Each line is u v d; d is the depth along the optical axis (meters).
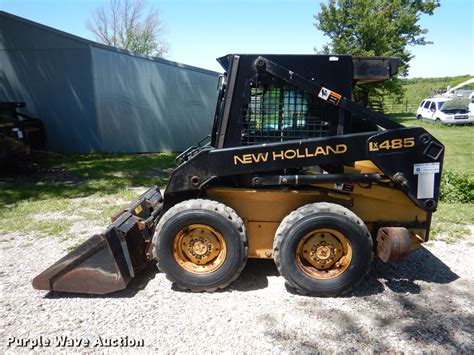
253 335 3.22
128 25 41.44
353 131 4.09
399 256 3.66
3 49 12.80
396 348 3.07
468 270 4.45
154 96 13.28
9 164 9.32
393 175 3.73
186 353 3.01
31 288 3.99
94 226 5.87
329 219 3.60
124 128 13.20
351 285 3.72
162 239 3.74
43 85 12.89
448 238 5.45
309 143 3.69
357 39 27.19
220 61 4.02
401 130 3.67
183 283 3.80
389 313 3.54
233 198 3.96
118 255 3.75
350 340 3.16
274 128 3.85
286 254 3.67
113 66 12.68
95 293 3.79
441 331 3.28
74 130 13.11
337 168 3.99
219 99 4.39
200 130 13.95
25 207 6.77
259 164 3.75
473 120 22.69
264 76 3.75
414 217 3.99
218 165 3.78
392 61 3.73
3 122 9.53
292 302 3.70
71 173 9.76
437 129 21.50
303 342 3.13
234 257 3.73
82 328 3.32
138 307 3.62
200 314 3.51
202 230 3.78
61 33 12.32
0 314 3.53
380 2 26.97
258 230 4.02
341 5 27.09
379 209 3.98
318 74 3.71
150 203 4.78
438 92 37.38
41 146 12.88
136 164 11.08
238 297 3.79
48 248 5.04
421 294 3.88
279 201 3.93
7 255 4.82
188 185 3.85
